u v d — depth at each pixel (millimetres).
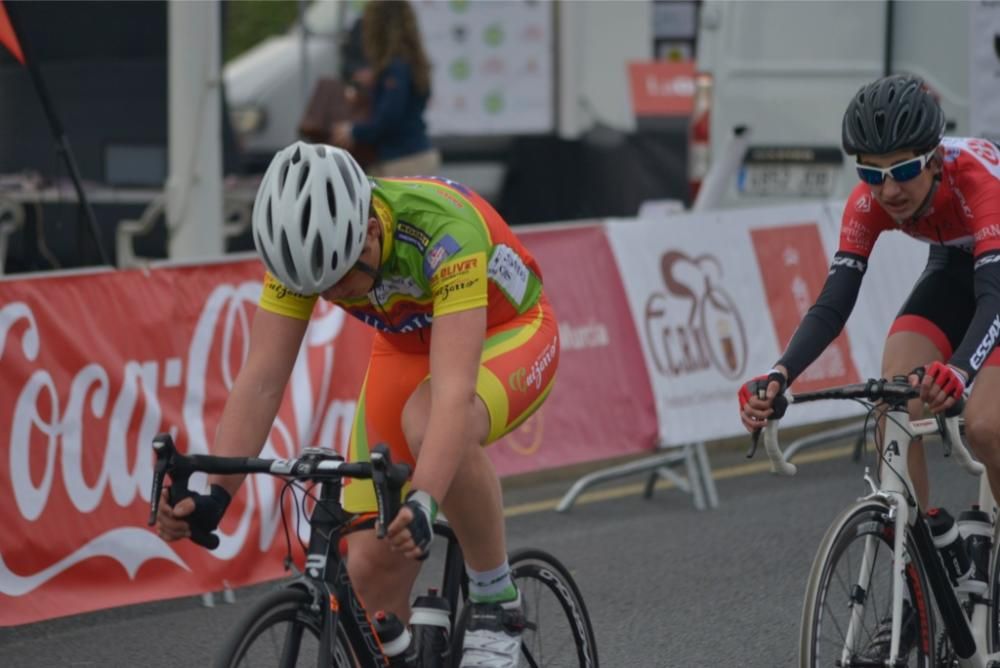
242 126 39969
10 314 16641
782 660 15844
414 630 11281
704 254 24188
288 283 9961
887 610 12133
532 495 24109
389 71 32062
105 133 32281
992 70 30094
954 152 12758
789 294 25219
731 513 22453
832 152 31625
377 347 11930
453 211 10695
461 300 10469
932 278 13633
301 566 19078
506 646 11414
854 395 11672
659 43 47312
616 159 42125
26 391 16719
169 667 15906
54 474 16969
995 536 13438
